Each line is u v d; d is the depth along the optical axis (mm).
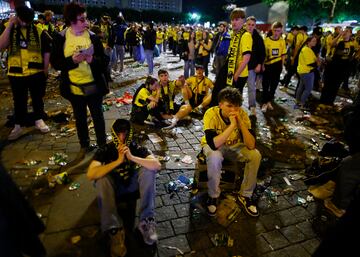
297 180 3850
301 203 3379
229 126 2986
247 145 3119
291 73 8727
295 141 5023
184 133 5246
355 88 9656
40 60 4590
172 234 2840
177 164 4125
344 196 3148
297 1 30188
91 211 3098
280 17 25484
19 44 4340
